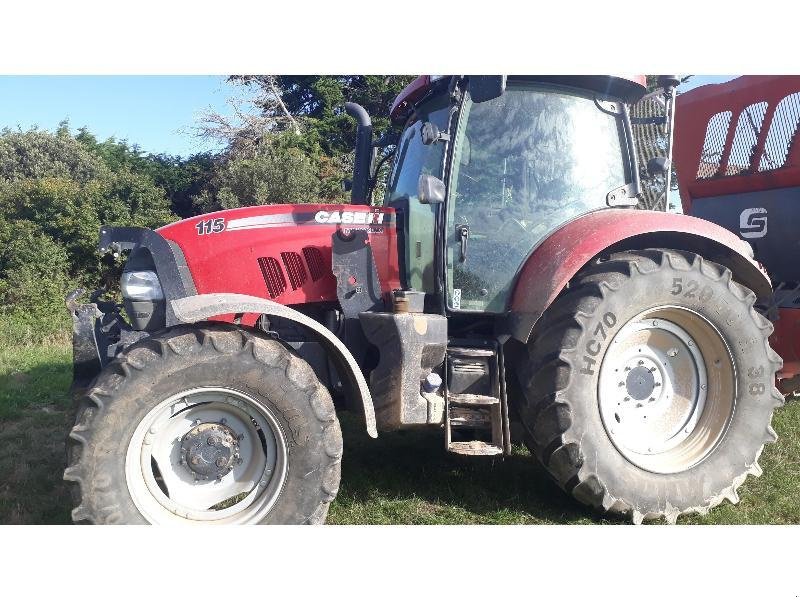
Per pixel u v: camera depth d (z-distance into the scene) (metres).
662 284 3.33
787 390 4.65
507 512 3.39
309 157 18.27
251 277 3.68
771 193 4.67
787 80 4.44
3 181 18.50
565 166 3.74
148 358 2.74
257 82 20.67
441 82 3.84
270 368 2.84
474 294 3.59
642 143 4.28
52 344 10.29
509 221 3.64
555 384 3.20
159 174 21.78
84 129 27.06
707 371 3.55
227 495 2.91
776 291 4.61
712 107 4.99
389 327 3.24
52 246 14.43
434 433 4.91
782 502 3.51
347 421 5.20
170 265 3.33
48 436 4.79
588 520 3.34
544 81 3.72
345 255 3.60
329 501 2.94
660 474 3.31
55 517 3.30
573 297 3.31
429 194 3.33
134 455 2.73
